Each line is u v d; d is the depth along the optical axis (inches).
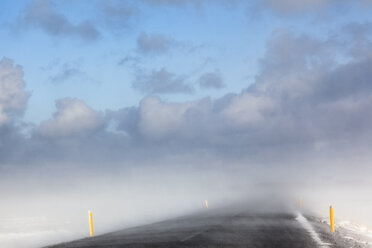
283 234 1045.8
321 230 1197.7
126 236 1023.6
